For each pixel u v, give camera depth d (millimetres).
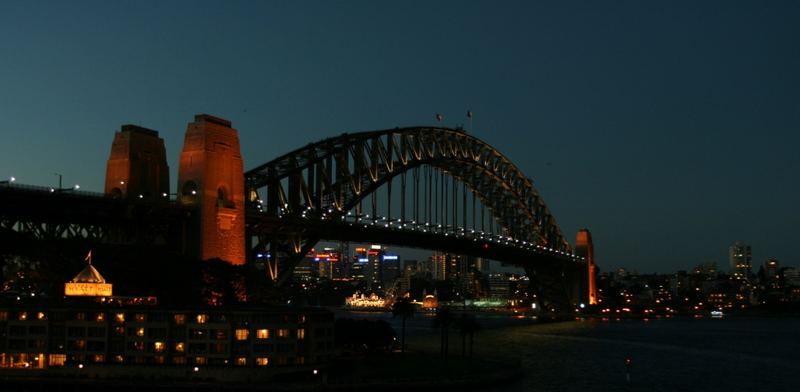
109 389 119000
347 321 167750
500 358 161500
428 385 125188
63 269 138250
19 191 126000
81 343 126125
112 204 138875
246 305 146500
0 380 121688
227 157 159250
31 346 127125
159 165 157875
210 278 145375
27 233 134875
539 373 148000
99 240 146250
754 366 164375
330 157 199875
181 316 124438
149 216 144875
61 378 122438
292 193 189500
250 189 177250
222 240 156750
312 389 117312
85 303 130750
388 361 151000
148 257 141250
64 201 132250
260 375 121688
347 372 134125
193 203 153750
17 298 135250
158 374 122812
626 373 149875
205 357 123125
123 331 125250
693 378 145125
